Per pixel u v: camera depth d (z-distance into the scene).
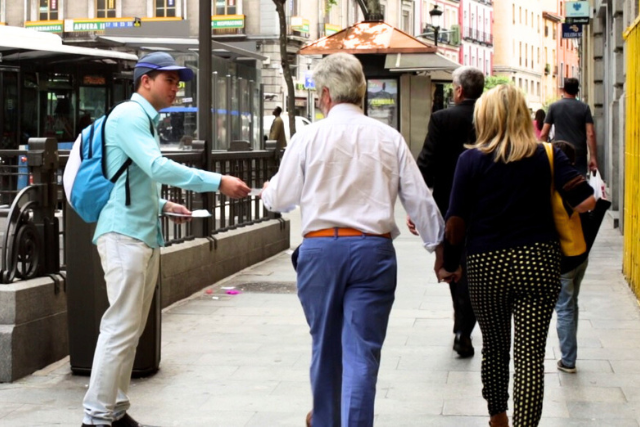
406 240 24.78
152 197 8.96
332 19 102.94
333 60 7.77
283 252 22.22
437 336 13.13
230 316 14.73
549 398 10.06
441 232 7.87
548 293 7.82
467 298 11.62
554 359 11.70
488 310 8.06
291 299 16.12
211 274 17.53
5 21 97.56
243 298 16.25
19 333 10.98
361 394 7.28
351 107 7.75
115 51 37.72
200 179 8.59
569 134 19.75
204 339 13.15
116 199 8.81
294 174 7.69
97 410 8.73
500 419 8.46
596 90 39.16
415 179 7.73
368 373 7.36
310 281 7.63
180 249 16.05
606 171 36.19
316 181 7.61
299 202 7.76
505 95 7.93
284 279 18.25
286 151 7.77
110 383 8.73
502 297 7.92
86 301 11.02
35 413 9.75
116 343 8.77
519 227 7.83
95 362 8.78
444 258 8.23
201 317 14.65
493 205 7.87
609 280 17.42
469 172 7.93
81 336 11.10
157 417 9.60
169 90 9.01
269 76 90.12
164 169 8.55
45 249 11.89
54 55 34.28
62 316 11.96
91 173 8.81
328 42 37.09
